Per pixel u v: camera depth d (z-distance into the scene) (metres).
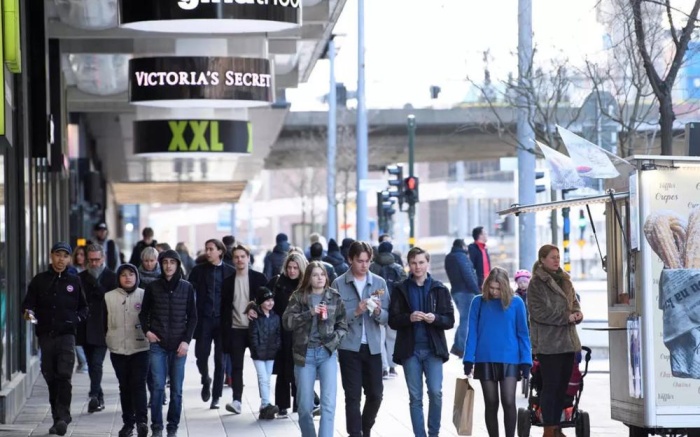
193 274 46.66
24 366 49.09
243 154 73.75
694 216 30.64
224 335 44.66
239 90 56.88
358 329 34.53
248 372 60.06
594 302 113.75
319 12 66.75
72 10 62.16
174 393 38.28
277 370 43.56
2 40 38.34
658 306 30.59
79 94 88.50
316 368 34.03
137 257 66.06
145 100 56.59
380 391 34.88
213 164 134.62
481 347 34.44
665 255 30.58
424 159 182.62
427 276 35.00
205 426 42.06
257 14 44.75
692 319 30.64
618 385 32.59
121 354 38.81
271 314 43.16
